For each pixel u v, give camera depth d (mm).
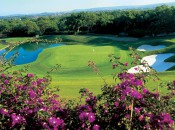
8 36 114688
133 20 97188
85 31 116062
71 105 6777
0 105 5883
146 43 62250
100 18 109375
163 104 5520
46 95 7059
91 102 6109
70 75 31906
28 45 75125
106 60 41000
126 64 6980
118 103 5625
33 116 5980
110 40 83375
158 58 45719
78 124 5715
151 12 96562
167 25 84812
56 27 113312
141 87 5840
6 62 8305
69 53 46438
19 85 6746
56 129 5191
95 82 20953
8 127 5777
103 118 5898
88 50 49281
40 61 41031
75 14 118688
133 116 5457
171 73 23812
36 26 111125
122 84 5625
